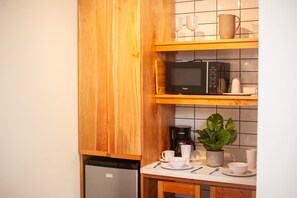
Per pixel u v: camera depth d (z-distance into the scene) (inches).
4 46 87.7
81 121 115.8
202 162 115.2
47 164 102.5
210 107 123.1
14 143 91.0
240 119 118.8
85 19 113.7
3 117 87.7
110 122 111.4
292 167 57.6
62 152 108.7
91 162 114.1
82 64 114.9
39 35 99.0
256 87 116.3
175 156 119.1
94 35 112.6
